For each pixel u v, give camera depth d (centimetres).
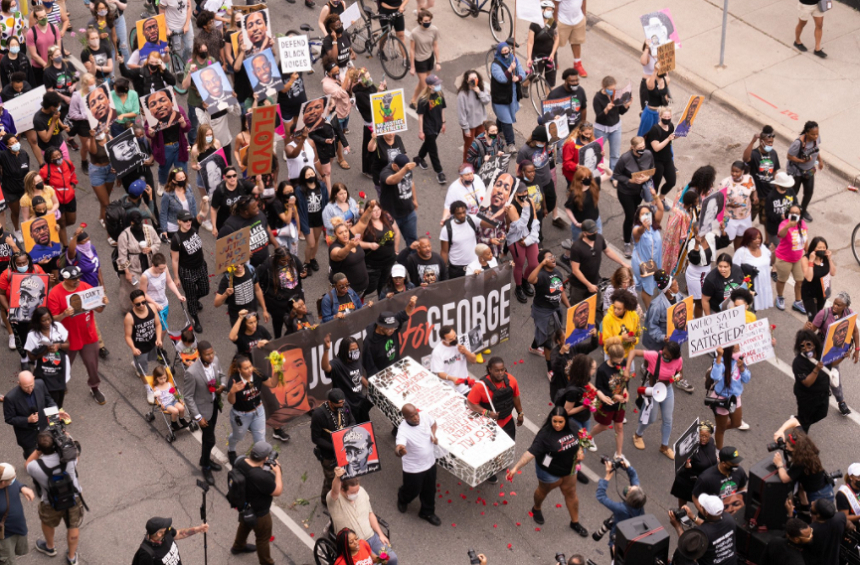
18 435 1259
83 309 1360
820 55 2211
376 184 1744
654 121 1869
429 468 1269
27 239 1488
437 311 1479
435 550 1274
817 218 1872
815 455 1198
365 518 1170
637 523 1125
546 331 1523
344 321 1392
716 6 2362
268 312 1474
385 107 1689
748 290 1476
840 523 1165
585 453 1430
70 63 1961
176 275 1523
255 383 1307
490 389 1310
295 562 1244
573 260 1538
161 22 1872
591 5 2381
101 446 1370
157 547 1085
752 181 1689
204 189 1659
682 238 1595
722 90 2127
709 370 1396
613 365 1345
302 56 1845
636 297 1448
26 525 1187
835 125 2045
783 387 1555
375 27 2270
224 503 1312
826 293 1598
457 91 2083
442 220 1678
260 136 1549
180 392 1437
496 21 2256
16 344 1432
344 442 1220
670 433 1451
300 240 1770
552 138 1755
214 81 1744
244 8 1984
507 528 1313
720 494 1229
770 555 1199
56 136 1703
